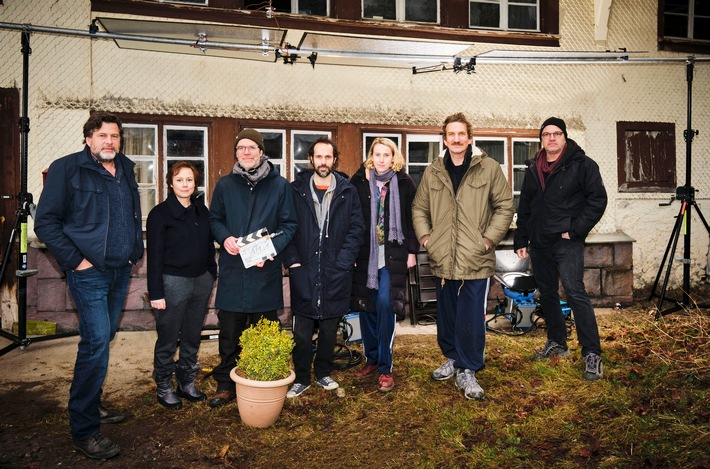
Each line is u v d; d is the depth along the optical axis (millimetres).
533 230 4723
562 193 4508
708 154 7938
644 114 7699
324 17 6703
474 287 4098
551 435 3461
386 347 4168
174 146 6305
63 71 5922
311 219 4004
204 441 3395
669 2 7836
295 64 6570
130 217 3299
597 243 7086
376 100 6852
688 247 6340
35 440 3350
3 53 5781
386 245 4133
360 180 4227
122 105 6082
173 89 6230
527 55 5719
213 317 6117
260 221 3842
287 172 6629
